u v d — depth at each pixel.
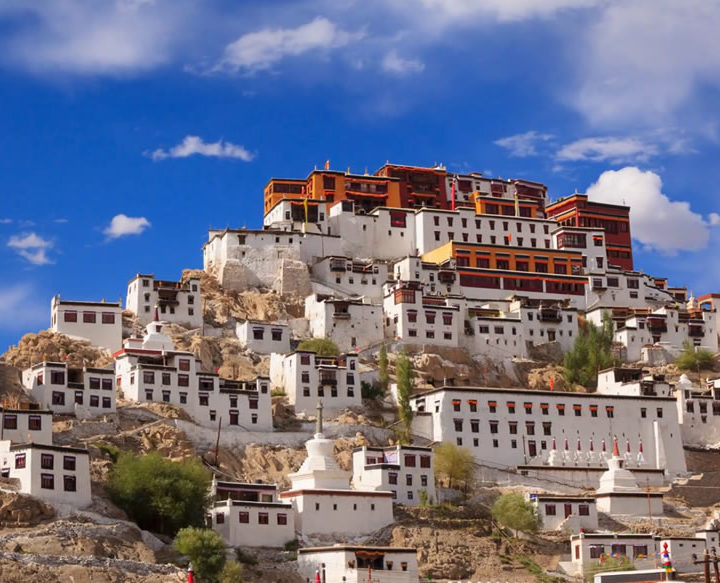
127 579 120.75
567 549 150.38
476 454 173.38
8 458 132.12
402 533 145.50
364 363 192.00
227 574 126.56
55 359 173.88
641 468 178.00
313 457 148.75
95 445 146.75
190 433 159.25
